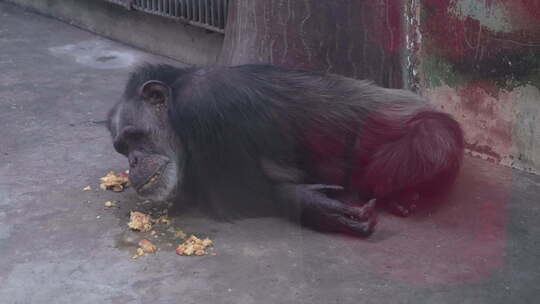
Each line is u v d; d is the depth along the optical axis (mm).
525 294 2773
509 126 3330
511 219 2998
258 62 3736
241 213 3371
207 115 3330
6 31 5500
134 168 3355
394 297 2902
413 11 3449
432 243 3049
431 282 2904
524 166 3303
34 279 3082
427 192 3223
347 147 3332
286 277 3049
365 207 3205
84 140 3918
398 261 3029
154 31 4949
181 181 3400
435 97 3498
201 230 3295
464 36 3391
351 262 3084
